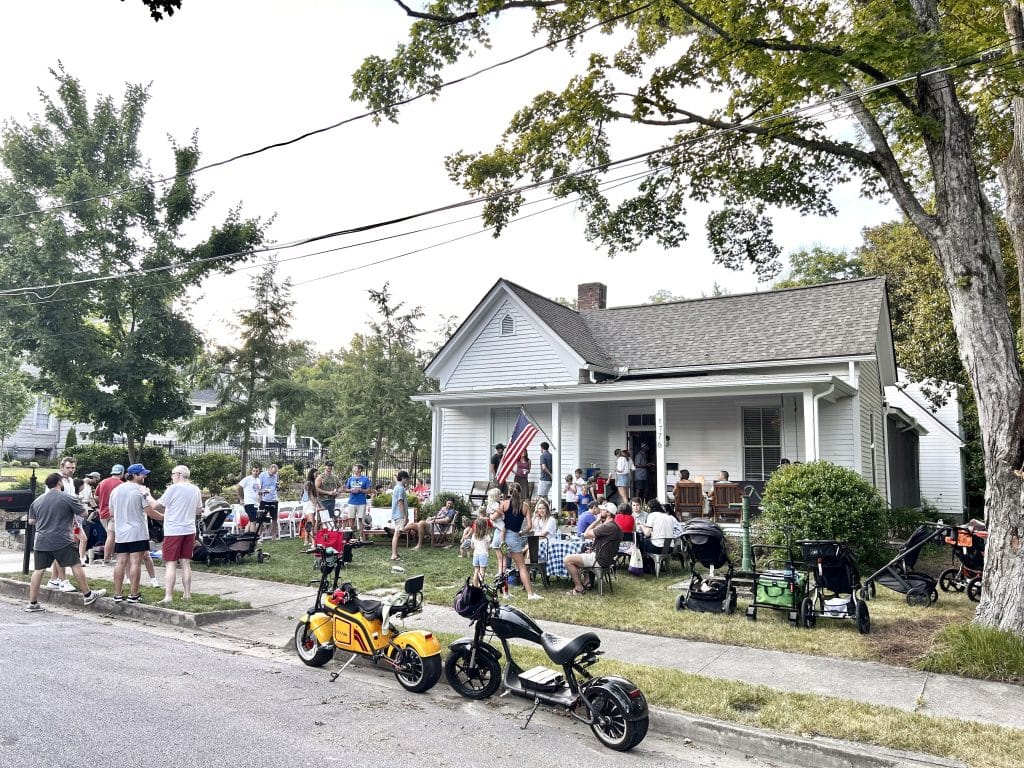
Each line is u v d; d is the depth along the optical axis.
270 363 26.97
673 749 5.33
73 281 20.78
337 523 16.09
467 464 21.64
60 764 4.48
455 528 16.89
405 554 14.84
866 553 12.05
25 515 19.58
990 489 7.81
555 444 18.12
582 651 5.72
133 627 9.08
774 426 18.11
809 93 9.05
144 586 11.18
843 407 17.08
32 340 21.77
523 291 20.91
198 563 13.53
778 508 12.30
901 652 7.54
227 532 14.19
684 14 9.88
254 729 5.30
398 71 10.23
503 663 6.96
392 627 6.91
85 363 22.45
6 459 38.22
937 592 10.52
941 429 28.59
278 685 6.60
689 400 19.31
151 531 14.62
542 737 5.46
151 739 4.98
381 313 28.23
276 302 26.64
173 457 30.28
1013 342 8.08
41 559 10.03
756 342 18.73
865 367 18.58
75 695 5.96
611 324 22.75
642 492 18.88
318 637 7.23
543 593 10.81
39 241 22.03
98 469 24.78
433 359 22.05
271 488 17.14
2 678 6.42
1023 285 8.73
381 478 30.75
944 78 8.40
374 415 27.48
